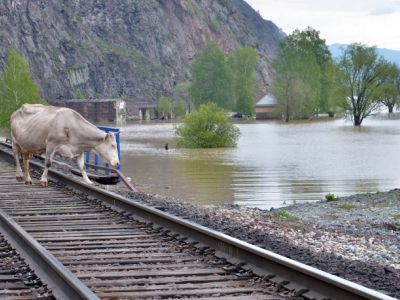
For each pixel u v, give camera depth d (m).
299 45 177.88
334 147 63.00
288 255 8.95
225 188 29.94
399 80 137.38
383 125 123.94
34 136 17.95
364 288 6.12
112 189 18.31
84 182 16.95
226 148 62.69
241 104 198.12
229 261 8.51
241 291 7.09
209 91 199.88
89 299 5.97
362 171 39.09
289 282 7.27
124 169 40.75
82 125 17.64
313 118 175.50
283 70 164.00
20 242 9.52
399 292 7.06
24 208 14.02
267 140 76.69
